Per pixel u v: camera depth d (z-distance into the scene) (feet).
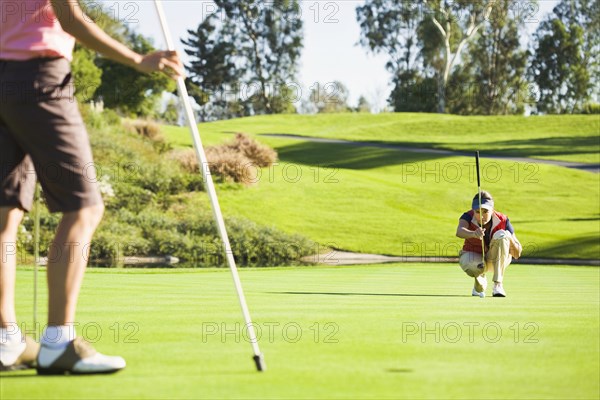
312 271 56.59
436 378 12.63
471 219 32.42
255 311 23.75
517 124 160.15
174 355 15.05
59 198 14.14
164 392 11.70
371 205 105.29
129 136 100.42
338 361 14.24
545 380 12.46
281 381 12.42
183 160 100.12
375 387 11.92
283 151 135.54
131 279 42.14
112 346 16.17
